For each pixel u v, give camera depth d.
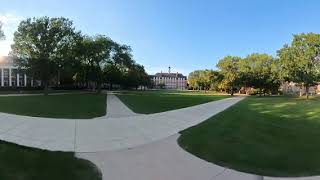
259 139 14.59
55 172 10.55
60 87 96.38
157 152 12.89
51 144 13.83
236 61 84.25
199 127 17.81
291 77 55.16
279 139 14.53
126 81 117.38
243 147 13.23
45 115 20.83
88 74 72.12
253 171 10.45
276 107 29.58
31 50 57.84
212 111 25.67
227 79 82.25
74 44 60.78
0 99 36.09
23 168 10.84
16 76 123.38
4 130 16.05
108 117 20.69
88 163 11.48
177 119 20.70
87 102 34.00
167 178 10.02
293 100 44.56
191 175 10.26
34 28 57.09
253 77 80.94
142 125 18.14
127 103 33.34
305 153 12.23
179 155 12.42
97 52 70.69
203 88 138.25
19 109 23.86
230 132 16.19
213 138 14.95
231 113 23.97
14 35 57.62
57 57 58.47
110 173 10.50
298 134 15.53
